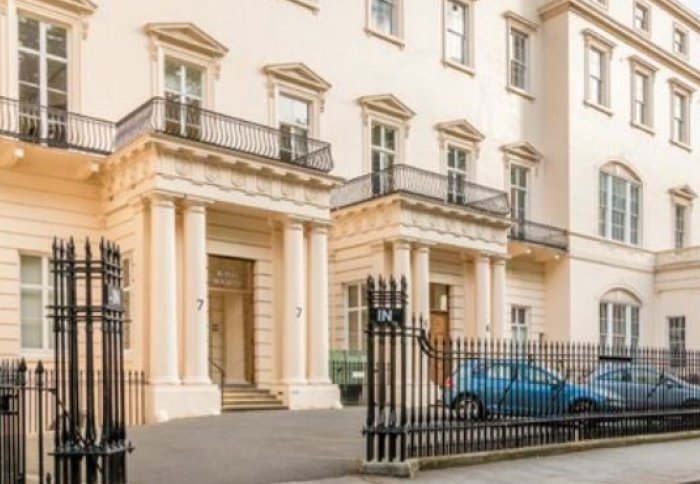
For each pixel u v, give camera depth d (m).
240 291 21.83
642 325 36.16
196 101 22.08
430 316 26.69
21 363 8.75
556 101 33.75
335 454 12.14
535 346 14.49
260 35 23.70
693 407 17.59
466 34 31.14
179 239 18.59
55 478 8.24
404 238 23.75
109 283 8.42
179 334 18.39
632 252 35.94
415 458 11.26
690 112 41.81
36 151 18.12
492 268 27.36
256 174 19.80
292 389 20.25
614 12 36.59
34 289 18.67
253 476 10.31
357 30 26.80
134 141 18.03
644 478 11.37
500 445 12.91
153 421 17.05
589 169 34.06
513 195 32.47
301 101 24.84
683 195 40.34
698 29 42.78
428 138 28.88
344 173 25.72
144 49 20.84
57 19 19.23
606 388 15.62
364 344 24.55
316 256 21.20
